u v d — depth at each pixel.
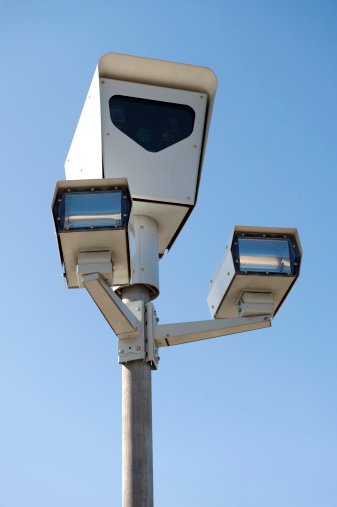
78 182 5.62
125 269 5.86
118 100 6.88
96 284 5.66
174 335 6.26
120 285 6.16
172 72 6.93
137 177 6.70
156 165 6.77
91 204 5.61
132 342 6.22
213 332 6.26
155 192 6.70
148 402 6.09
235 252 6.16
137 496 5.76
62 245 5.64
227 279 6.25
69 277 5.97
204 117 6.99
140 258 6.66
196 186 6.85
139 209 6.76
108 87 6.87
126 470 5.87
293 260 6.16
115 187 5.65
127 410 6.05
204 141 6.95
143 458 5.88
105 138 6.70
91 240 5.61
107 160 6.67
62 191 5.63
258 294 6.27
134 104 6.89
